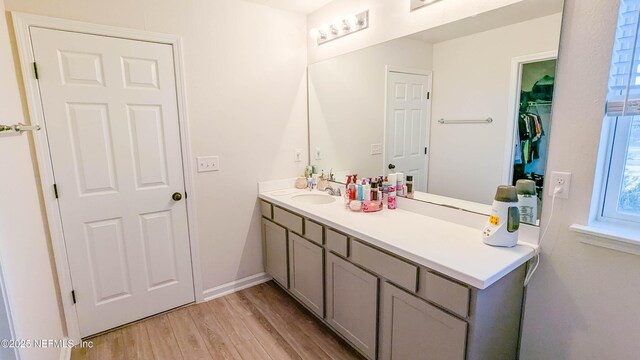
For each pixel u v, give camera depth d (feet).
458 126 5.71
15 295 3.87
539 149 4.66
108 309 6.90
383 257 5.01
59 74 5.87
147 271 7.29
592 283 4.30
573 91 4.25
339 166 8.54
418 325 4.64
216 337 6.77
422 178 6.41
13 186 4.34
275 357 6.18
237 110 8.07
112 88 6.39
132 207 6.92
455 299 4.07
